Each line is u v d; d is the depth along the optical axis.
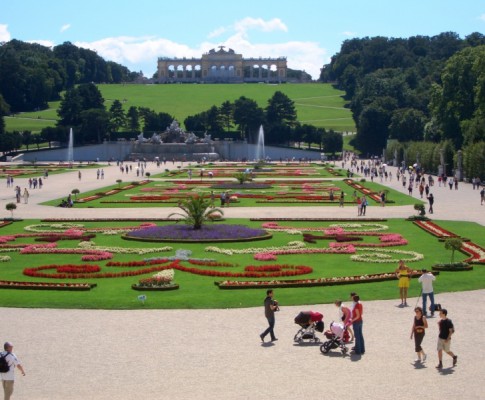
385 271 58.31
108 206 108.38
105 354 36.19
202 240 72.75
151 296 48.91
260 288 51.41
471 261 60.25
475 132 162.38
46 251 68.25
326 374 33.41
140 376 33.19
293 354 36.31
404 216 95.00
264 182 150.25
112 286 52.75
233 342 38.25
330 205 109.44
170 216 93.69
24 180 164.00
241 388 31.69
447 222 88.44
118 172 199.25
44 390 31.66
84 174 188.38
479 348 36.84
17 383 32.47
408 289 50.41
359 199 97.88
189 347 37.34
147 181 155.25
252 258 65.00
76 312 44.53
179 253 64.94
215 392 31.25
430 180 145.75
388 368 34.16
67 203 107.25
